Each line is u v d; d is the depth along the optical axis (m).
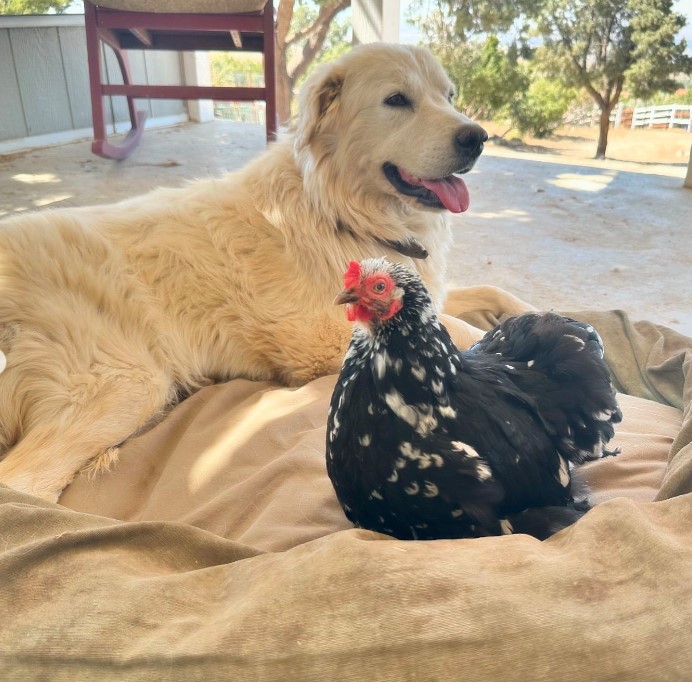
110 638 0.42
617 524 0.47
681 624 0.39
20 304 0.77
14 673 0.42
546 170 2.23
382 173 0.88
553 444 0.60
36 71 2.21
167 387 0.84
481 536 0.55
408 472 0.52
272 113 1.84
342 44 2.63
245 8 1.69
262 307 0.89
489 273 1.46
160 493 0.72
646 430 0.81
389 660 0.39
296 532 0.63
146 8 1.72
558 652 0.38
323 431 0.78
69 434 0.75
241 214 0.92
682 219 1.80
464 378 0.57
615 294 1.37
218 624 0.41
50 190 1.83
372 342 0.54
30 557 0.47
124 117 2.51
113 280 0.84
